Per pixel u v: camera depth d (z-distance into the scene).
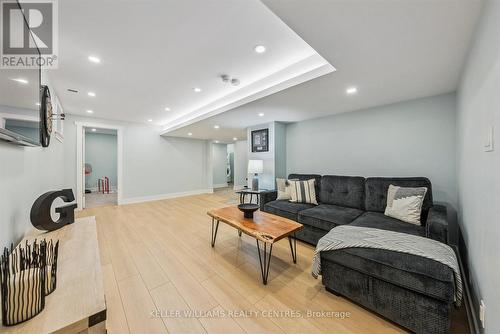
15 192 1.38
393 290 1.40
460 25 1.31
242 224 2.17
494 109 1.00
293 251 2.39
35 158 1.86
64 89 3.01
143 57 2.14
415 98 2.72
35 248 0.98
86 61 2.21
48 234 1.58
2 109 0.97
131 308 1.58
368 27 1.35
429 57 1.70
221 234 3.16
